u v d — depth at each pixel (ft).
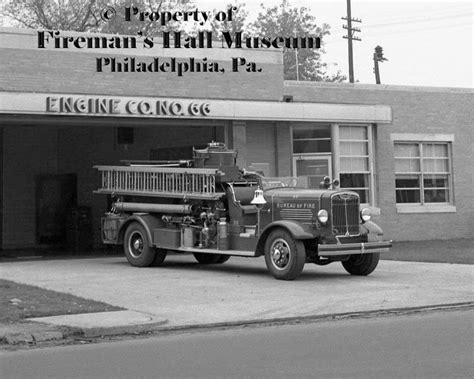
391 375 25.44
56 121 68.49
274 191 55.88
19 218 96.94
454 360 27.73
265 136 79.92
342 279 53.98
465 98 92.73
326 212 52.37
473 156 92.99
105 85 72.43
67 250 89.10
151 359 29.43
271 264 53.78
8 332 33.94
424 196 89.81
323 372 26.20
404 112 88.28
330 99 83.97
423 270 58.95
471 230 92.22
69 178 98.58
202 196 58.39
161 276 56.49
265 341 32.86
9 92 64.03
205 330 36.24
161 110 70.03
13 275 57.26
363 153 84.02
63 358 29.99
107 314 38.73
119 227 65.31
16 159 97.30
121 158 90.84
